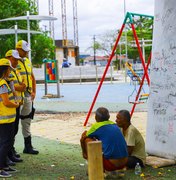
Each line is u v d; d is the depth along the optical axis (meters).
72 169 7.83
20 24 35.44
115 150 7.12
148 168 7.79
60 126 12.03
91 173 5.51
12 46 35.62
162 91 8.28
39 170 7.79
